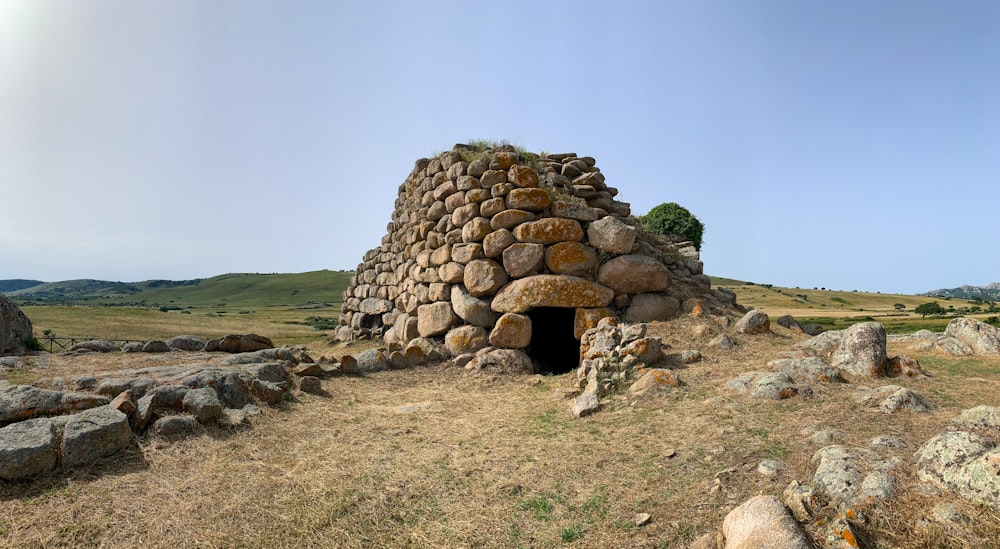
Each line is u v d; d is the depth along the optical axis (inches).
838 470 173.3
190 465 232.1
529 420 302.7
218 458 240.4
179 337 488.4
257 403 313.1
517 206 490.6
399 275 647.8
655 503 190.7
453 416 320.5
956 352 390.3
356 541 180.2
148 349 466.0
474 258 494.3
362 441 272.8
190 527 184.9
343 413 323.3
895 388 255.6
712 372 333.4
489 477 225.9
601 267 486.0
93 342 461.1
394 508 202.4
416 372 444.1
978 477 152.5
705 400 285.4
